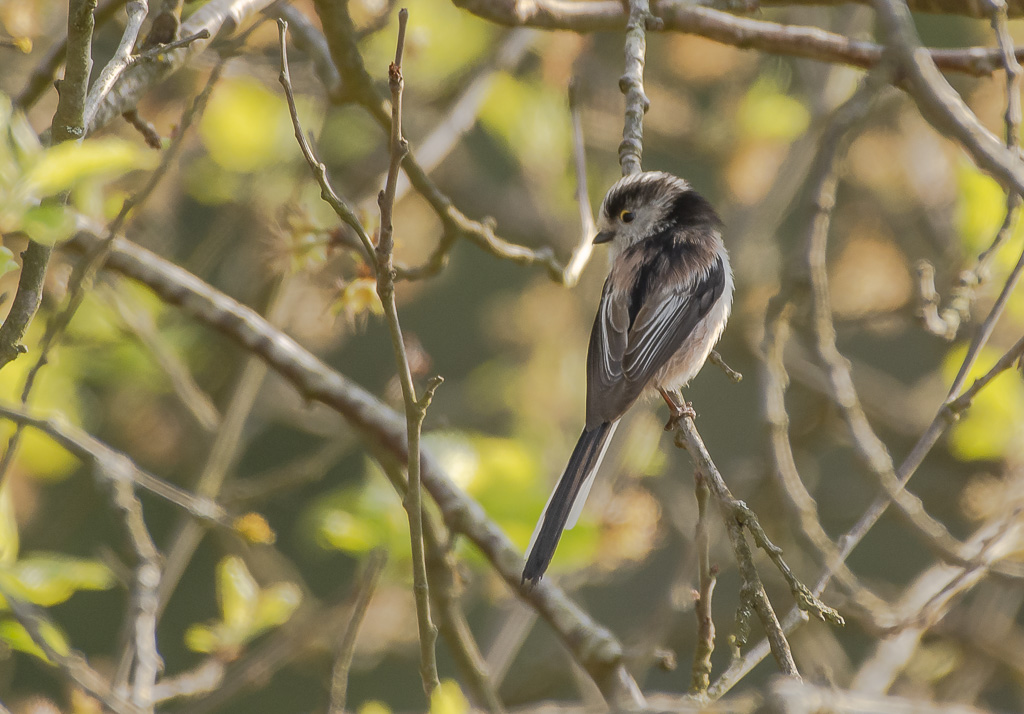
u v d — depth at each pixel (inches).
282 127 469.1
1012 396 422.6
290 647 332.2
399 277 354.0
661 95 578.6
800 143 557.0
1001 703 607.8
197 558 681.6
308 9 439.8
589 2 374.9
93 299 415.5
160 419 534.3
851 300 569.9
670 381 359.3
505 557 324.8
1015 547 387.2
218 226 497.7
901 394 637.9
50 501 542.6
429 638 242.8
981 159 218.5
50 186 205.0
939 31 623.5
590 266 603.5
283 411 534.3
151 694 295.0
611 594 685.9
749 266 563.8
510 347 616.7
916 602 409.7
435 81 537.3
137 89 295.3
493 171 766.5
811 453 616.4
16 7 403.2
